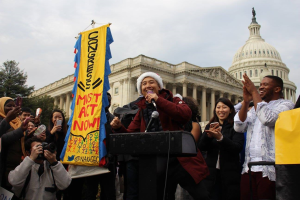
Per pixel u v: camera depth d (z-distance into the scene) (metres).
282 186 3.47
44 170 7.02
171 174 5.34
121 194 12.52
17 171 6.56
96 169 7.93
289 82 130.62
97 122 8.31
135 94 69.69
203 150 7.68
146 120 5.74
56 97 93.06
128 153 4.67
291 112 3.57
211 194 7.62
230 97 87.62
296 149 3.41
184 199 10.10
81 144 8.35
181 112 5.01
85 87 8.93
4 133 6.93
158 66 72.06
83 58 9.25
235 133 7.47
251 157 6.07
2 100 8.06
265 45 137.50
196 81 75.62
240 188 6.54
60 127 8.91
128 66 69.38
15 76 57.91
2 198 6.41
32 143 7.23
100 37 9.11
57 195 8.74
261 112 5.60
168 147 4.34
